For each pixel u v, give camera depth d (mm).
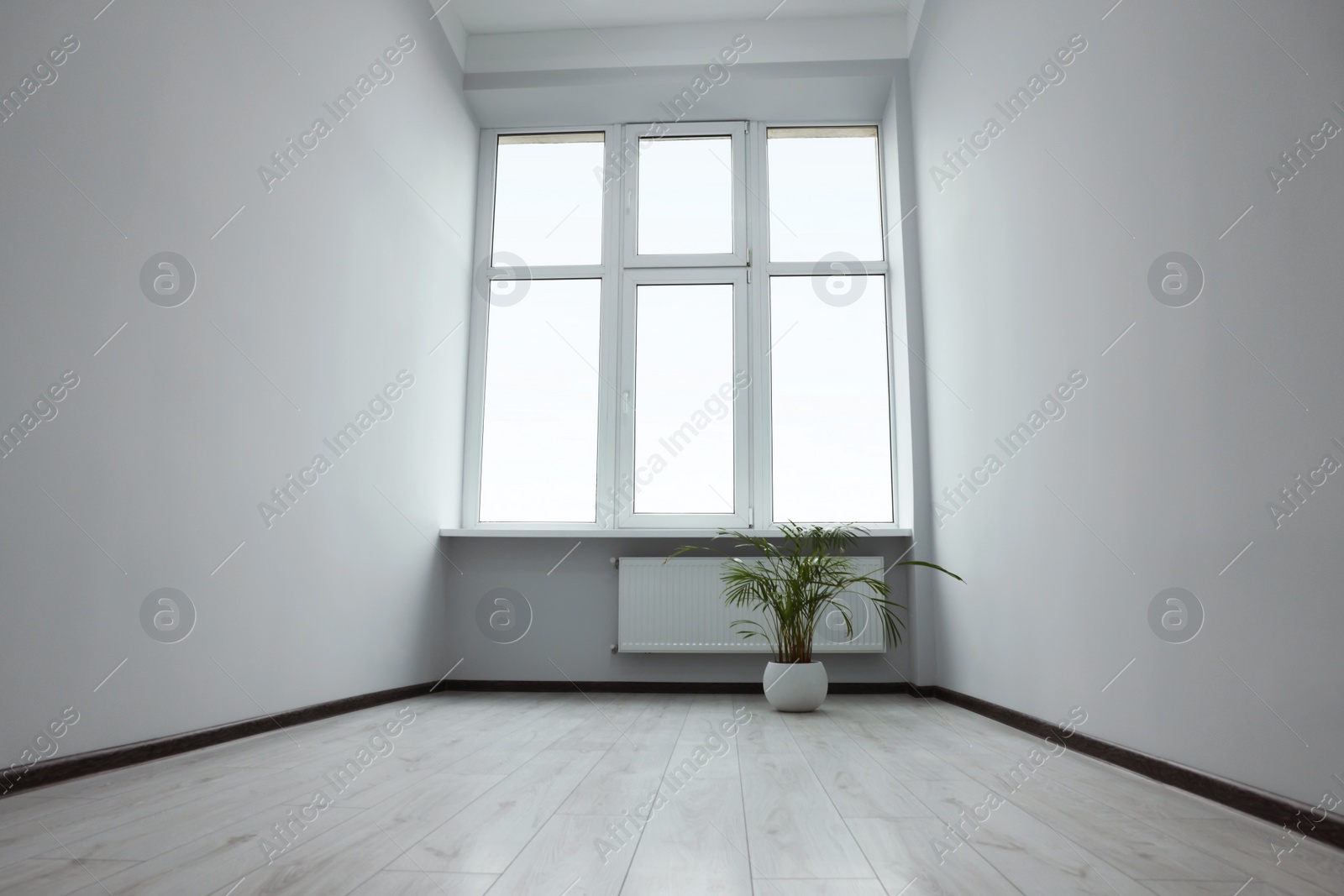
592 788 1869
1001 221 2979
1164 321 1906
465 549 4199
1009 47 2906
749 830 1513
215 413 2371
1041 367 2619
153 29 2146
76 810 1631
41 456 1807
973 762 2203
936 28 3814
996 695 3055
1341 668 1382
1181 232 1843
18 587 1752
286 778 1953
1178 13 1853
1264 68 1568
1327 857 1349
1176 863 1317
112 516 1997
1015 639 2850
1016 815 1636
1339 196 1387
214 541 2365
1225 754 1693
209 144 2367
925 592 3920
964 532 3424
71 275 1887
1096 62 2244
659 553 4168
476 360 4461
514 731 2760
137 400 2078
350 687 3182
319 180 2959
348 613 3150
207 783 1892
